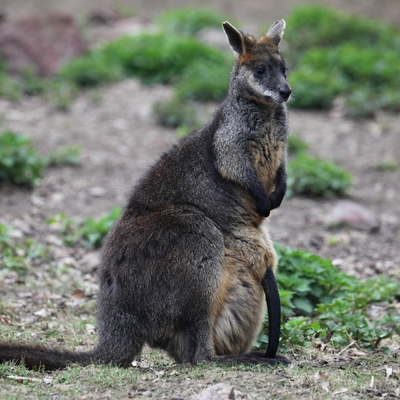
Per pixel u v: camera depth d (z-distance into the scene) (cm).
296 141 2611
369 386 992
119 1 4644
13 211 2041
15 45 3266
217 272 1098
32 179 2197
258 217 1199
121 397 954
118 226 1149
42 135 2631
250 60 1217
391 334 1273
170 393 963
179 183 1173
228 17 4191
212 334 1105
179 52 3328
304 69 3244
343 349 1207
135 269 1094
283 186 1228
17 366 1068
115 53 3369
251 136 1195
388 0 4656
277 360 1091
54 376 1048
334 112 2998
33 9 4378
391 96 3031
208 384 989
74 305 1484
